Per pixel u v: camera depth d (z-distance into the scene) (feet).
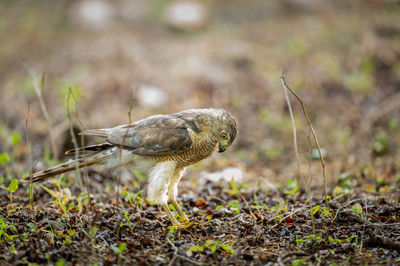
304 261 20.18
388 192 30.73
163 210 27.84
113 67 61.67
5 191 30.17
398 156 40.47
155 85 56.13
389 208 26.53
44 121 48.32
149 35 75.77
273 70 60.34
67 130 39.19
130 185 33.71
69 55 67.72
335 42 69.41
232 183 30.27
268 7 85.20
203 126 26.07
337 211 25.03
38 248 20.85
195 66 60.90
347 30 72.95
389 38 67.72
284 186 35.09
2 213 25.36
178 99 53.67
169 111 50.90
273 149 44.70
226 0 88.43
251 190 32.40
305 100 54.49
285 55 65.46
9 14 90.74
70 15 86.53
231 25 79.41
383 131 47.21
